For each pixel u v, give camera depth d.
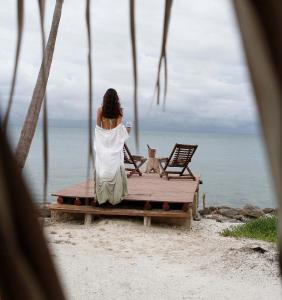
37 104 2.84
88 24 0.47
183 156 13.21
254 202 29.88
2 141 0.32
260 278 6.36
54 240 7.91
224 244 8.12
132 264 6.88
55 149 84.69
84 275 6.27
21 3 0.38
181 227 9.42
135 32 0.43
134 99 0.45
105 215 9.67
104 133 9.21
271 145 0.30
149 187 11.47
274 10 0.30
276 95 0.30
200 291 5.92
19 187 0.32
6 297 0.32
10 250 0.32
